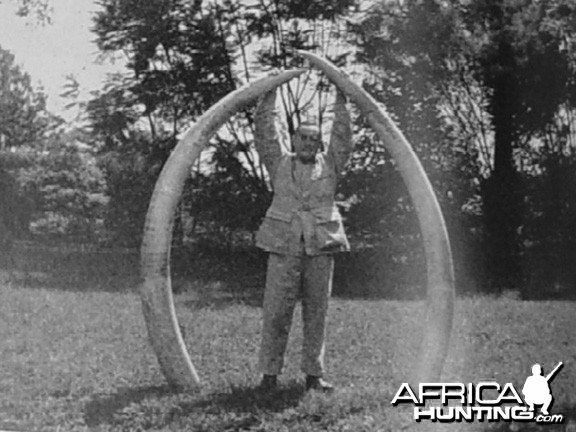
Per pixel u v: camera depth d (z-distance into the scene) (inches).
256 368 302.2
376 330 339.3
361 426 260.1
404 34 418.0
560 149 410.0
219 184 417.7
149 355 327.9
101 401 280.8
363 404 273.4
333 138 285.1
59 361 321.1
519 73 412.2
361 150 409.1
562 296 374.3
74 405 279.9
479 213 408.5
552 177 405.1
